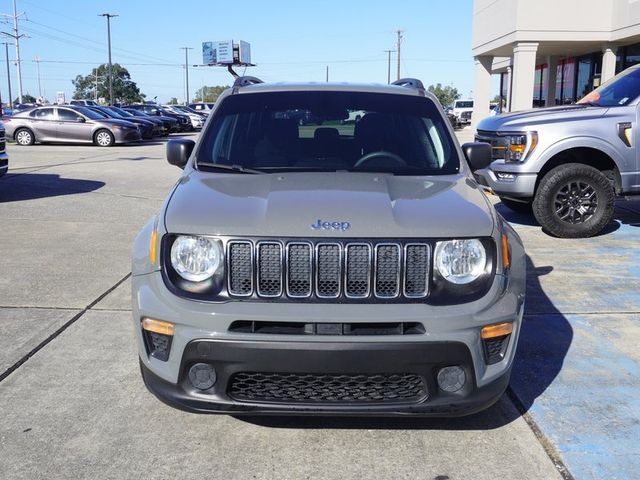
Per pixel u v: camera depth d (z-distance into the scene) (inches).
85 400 147.8
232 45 1731.1
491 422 139.3
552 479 119.3
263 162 161.0
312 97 179.0
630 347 178.7
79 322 195.6
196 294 118.8
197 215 124.3
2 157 402.0
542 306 212.2
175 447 129.6
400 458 126.2
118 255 276.7
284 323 115.8
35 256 273.6
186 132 1478.8
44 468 122.0
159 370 121.7
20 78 2721.5
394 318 114.4
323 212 122.7
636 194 306.8
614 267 258.2
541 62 1214.9
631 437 132.9
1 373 160.6
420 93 186.7
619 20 809.5
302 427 137.3
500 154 313.1
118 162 693.9
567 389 154.0
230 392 118.4
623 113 301.1
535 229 332.8
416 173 157.6
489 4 974.4
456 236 120.1
